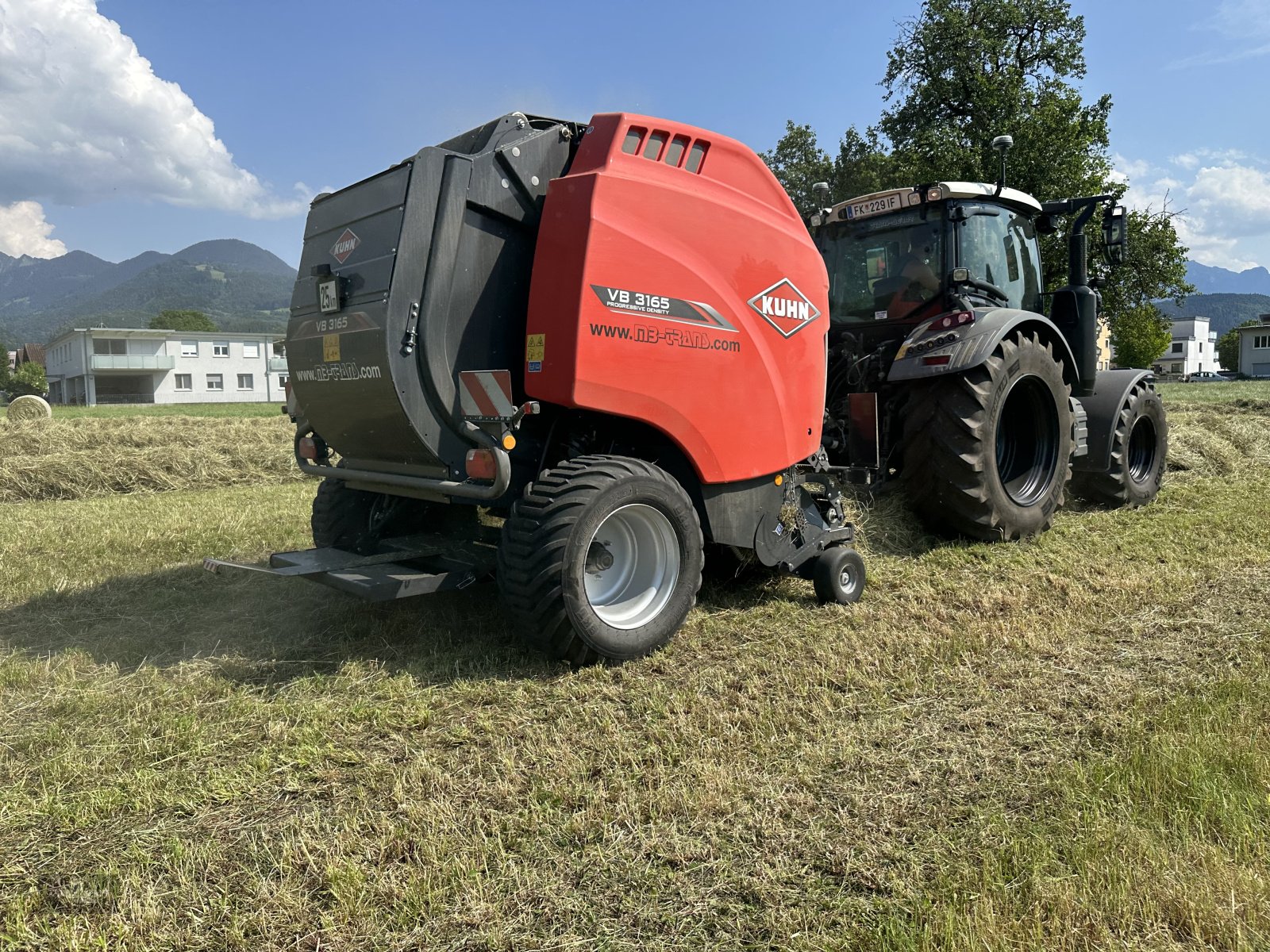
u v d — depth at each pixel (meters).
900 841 2.17
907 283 6.06
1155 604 4.17
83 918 1.94
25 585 4.80
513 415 3.33
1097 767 2.45
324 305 3.71
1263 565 4.82
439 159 3.46
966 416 5.25
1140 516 6.45
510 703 3.13
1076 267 6.57
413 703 3.11
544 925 1.88
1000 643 3.66
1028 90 19.27
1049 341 6.01
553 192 3.58
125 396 63.22
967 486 5.29
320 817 2.35
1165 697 3.02
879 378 6.04
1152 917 1.84
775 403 4.23
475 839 2.18
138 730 2.91
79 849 2.23
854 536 5.11
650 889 2.00
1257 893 1.88
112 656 3.67
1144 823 2.17
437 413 3.53
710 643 3.81
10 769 2.65
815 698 3.11
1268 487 7.57
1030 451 5.96
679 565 3.73
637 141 3.73
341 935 1.86
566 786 2.45
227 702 3.13
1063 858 2.06
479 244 3.61
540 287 3.57
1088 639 3.70
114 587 4.78
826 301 4.63
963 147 18.62
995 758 2.62
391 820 2.31
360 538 4.47
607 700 3.16
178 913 1.95
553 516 3.34
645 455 4.15
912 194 5.89
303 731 2.86
